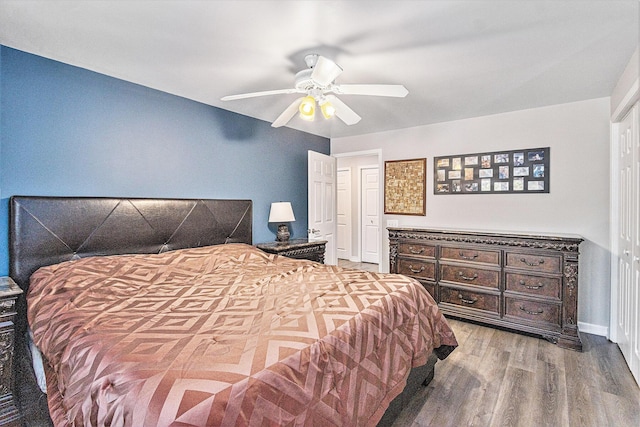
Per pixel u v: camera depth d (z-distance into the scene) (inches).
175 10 65.2
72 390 44.5
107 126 98.5
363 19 68.2
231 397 37.2
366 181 263.4
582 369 95.6
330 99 91.4
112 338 49.9
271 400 40.1
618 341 110.9
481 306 128.4
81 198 91.0
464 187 148.9
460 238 132.0
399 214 169.8
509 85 106.4
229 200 133.1
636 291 89.7
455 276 134.3
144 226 103.5
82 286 73.3
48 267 80.7
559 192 127.0
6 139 80.7
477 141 145.3
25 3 62.7
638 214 88.5
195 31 73.3
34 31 73.5
